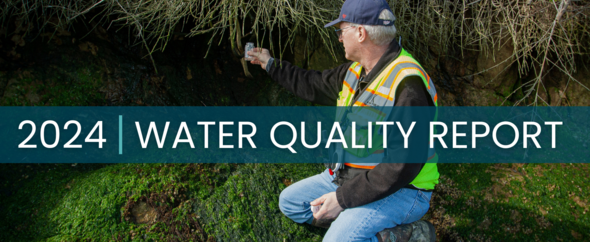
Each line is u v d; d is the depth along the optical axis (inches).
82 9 107.4
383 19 69.8
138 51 115.9
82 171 95.6
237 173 98.4
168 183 91.0
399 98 67.4
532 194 113.7
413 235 78.0
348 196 71.2
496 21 123.8
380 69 72.4
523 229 107.9
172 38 120.0
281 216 91.8
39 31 106.3
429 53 130.7
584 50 130.6
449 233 107.8
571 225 108.3
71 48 109.6
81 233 81.0
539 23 119.3
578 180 116.9
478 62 132.8
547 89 134.3
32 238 80.5
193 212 87.6
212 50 124.4
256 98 124.8
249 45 95.4
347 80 81.5
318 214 74.8
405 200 74.4
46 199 87.8
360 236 73.0
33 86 104.3
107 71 111.5
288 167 106.5
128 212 84.7
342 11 72.8
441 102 131.4
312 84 90.2
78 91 107.7
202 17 109.0
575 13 119.2
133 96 112.3
